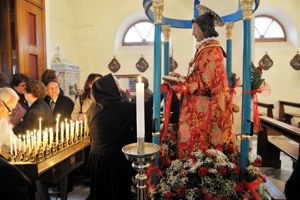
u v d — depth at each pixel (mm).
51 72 2799
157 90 1482
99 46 6051
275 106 6004
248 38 1365
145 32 6281
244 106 1390
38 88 1979
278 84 5996
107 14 5953
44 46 3285
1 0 2826
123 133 1889
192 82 1382
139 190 869
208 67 1370
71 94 4363
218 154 1310
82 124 2301
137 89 858
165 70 1998
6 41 2863
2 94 1601
